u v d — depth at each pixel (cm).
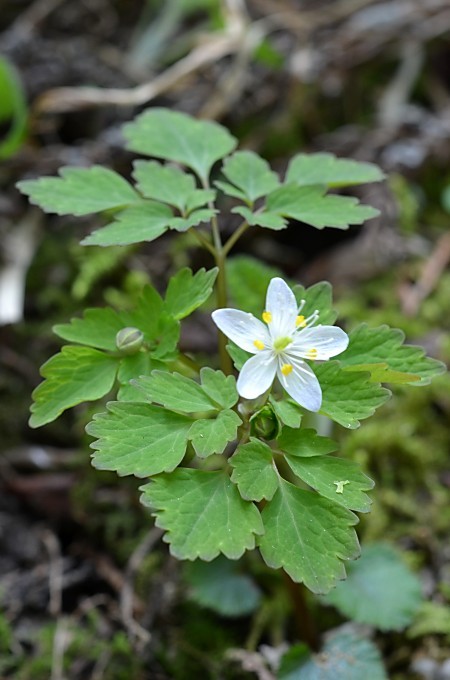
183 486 20
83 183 23
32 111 31
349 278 31
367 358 21
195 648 24
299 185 23
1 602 25
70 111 32
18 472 27
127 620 24
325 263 31
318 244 31
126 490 27
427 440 27
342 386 21
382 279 30
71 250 30
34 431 28
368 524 26
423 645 24
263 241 31
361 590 24
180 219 22
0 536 26
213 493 20
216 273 21
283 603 25
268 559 20
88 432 20
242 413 21
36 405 21
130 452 20
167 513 20
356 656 23
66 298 30
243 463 20
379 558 25
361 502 20
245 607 24
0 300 29
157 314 21
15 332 29
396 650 24
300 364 20
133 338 21
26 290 30
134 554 25
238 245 31
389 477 27
